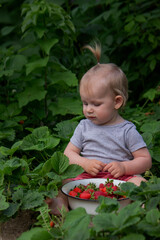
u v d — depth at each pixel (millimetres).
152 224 1439
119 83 2273
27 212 2062
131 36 4488
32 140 2551
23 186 2049
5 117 3307
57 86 3404
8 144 3006
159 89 3785
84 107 2295
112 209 1548
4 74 3238
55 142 2492
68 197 1928
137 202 1470
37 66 3088
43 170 2064
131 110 3648
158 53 4273
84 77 2279
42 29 3117
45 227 1762
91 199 1852
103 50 4238
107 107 2234
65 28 3227
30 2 4121
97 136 2297
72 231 1389
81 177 2219
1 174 2066
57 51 3883
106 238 1420
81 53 4410
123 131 2275
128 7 4449
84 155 2338
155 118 3363
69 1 4961
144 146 2270
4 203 1752
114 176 2109
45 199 2018
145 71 4312
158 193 1674
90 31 4574
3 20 4727
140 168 2195
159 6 4504
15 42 4875
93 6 4781
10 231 1899
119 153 2262
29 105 3408
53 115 3379
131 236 1368
